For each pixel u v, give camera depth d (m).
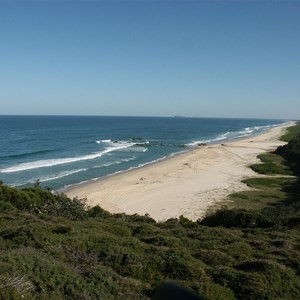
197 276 10.86
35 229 13.22
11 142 90.88
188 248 14.32
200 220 24.42
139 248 12.88
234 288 10.45
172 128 181.62
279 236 17.20
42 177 46.34
